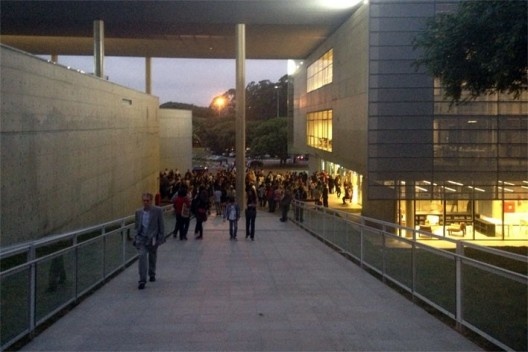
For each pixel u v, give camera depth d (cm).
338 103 3878
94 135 2434
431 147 2972
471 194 2980
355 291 1114
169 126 5338
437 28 1486
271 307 971
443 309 871
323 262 1523
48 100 1838
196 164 8688
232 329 825
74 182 2133
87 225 2319
